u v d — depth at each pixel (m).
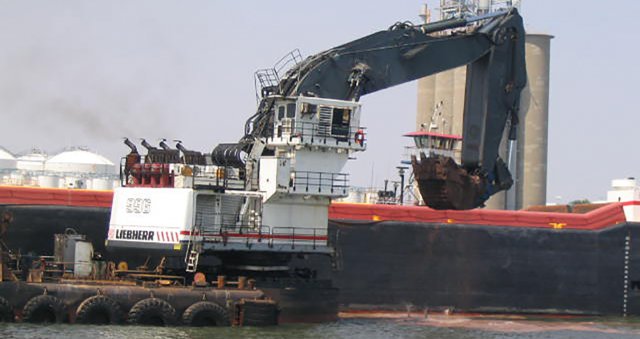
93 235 87.50
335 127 80.31
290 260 82.56
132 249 78.12
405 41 83.81
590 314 100.12
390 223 94.69
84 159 141.12
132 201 79.00
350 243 93.31
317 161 80.19
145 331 68.81
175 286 74.31
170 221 76.06
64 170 139.75
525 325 90.12
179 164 78.38
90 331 67.62
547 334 83.44
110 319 70.56
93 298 70.31
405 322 88.12
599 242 100.62
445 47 84.75
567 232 99.69
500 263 97.75
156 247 76.44
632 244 101.38
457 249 96.56
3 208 84.69
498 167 86.31
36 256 80.00
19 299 70.00
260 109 82.00
